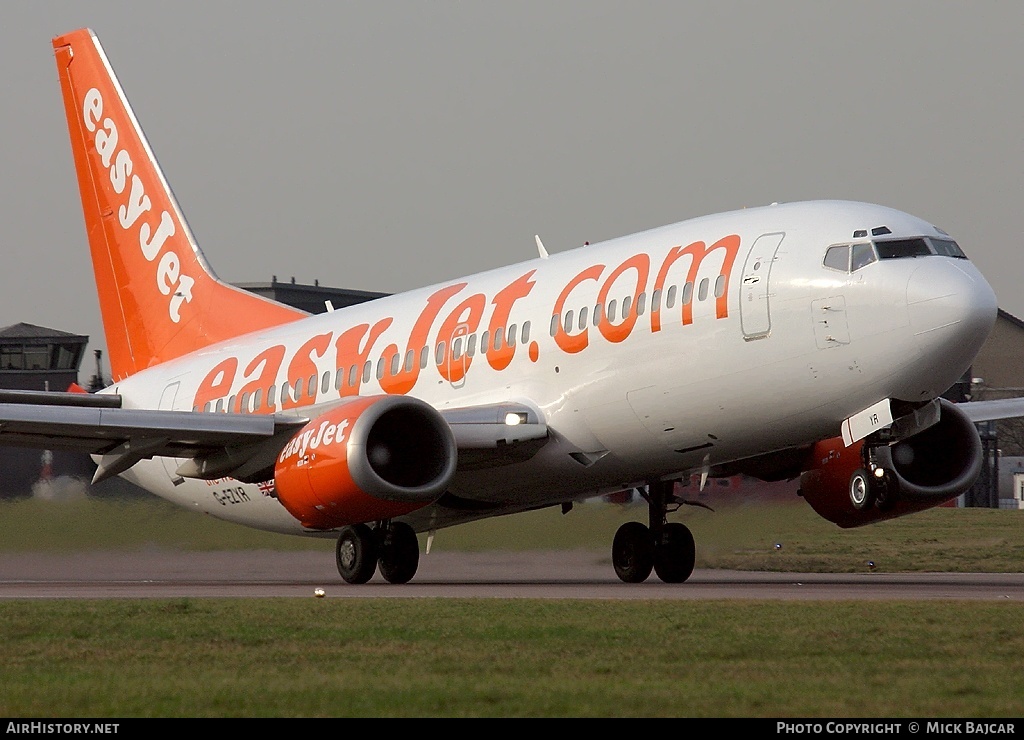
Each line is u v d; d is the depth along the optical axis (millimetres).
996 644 43250
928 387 69438
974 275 69000
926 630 46844
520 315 83750
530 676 36906
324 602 61625
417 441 79188
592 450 80875
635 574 89250
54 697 33656
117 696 33688
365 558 86438
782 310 71375
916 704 31906
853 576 96625
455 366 86688
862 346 69062
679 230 79375
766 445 76625
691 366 74875
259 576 102375
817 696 32969
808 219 73062
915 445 84875
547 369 81438
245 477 88750
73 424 82062
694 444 77812
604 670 37812
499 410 81688
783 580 90562
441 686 34844
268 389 99062
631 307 77625
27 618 54250
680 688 34250
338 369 94500
